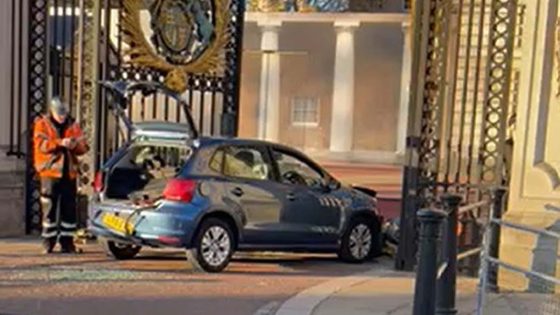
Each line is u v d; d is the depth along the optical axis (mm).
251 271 11445
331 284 10297
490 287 9531
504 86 11047
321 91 38594
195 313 8727
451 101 11422
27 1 13375
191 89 14383
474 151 13672
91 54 13000
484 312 8188
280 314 8625
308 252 12359
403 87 37500
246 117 38781
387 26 37844
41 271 10586
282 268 11891
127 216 11094
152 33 13703
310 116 38688
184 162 11148
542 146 10352
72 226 11992
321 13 37906
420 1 11258
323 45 38438
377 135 38219
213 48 14414
